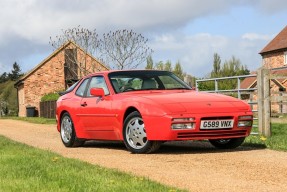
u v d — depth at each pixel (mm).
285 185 5770
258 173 6582
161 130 8469
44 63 47000
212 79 13117
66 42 37406
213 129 8594
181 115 8406
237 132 8875
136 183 5504
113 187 5285
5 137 13109
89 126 10250
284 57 56156
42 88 47094
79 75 41062
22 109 49719
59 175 6137
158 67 44906
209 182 6012
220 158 8102
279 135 11352
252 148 9453
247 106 9039
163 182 6023
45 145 11484
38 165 7039
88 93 10523
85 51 36906
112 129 9594
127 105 9125
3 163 7391
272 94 11266
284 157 8023
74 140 10828
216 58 80000
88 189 5176
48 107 39688
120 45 34156
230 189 5590
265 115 11039
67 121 11039
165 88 9914
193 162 7719
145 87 9820
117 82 9922
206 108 8617
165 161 7910
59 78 47250
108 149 10164
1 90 83312
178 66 48500
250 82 49312
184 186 5781
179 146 10234
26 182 5711
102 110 9773
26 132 16359
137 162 7863
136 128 9000
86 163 7285
